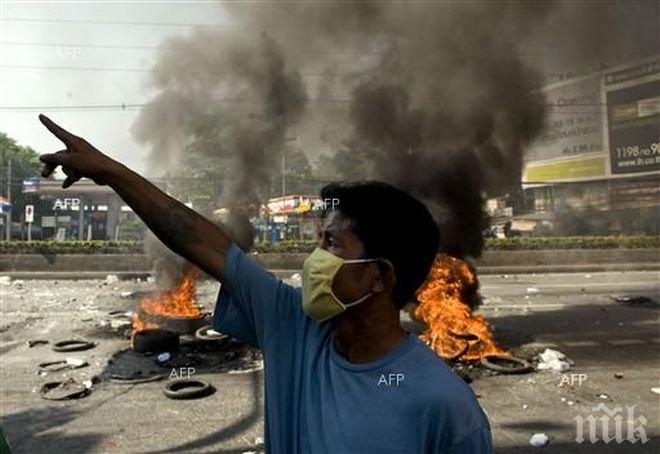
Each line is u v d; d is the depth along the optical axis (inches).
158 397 205.3
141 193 57.2
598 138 915.4
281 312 56.3
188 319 307.7
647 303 420.5
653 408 189.5
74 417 184.1
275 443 53.0
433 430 42.8
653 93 811.4
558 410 188.2
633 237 768.9
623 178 882.8
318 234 54.3
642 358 258.5
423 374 45.4
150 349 269.1
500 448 155.8
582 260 717.9
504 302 427.8
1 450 57.2
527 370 233.9
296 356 54.5
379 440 43.6
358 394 46.0
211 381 226.1
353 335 50.0
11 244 659.4
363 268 49.0
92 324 346.3
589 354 266.2
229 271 57.1
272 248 679.1
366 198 50.2
